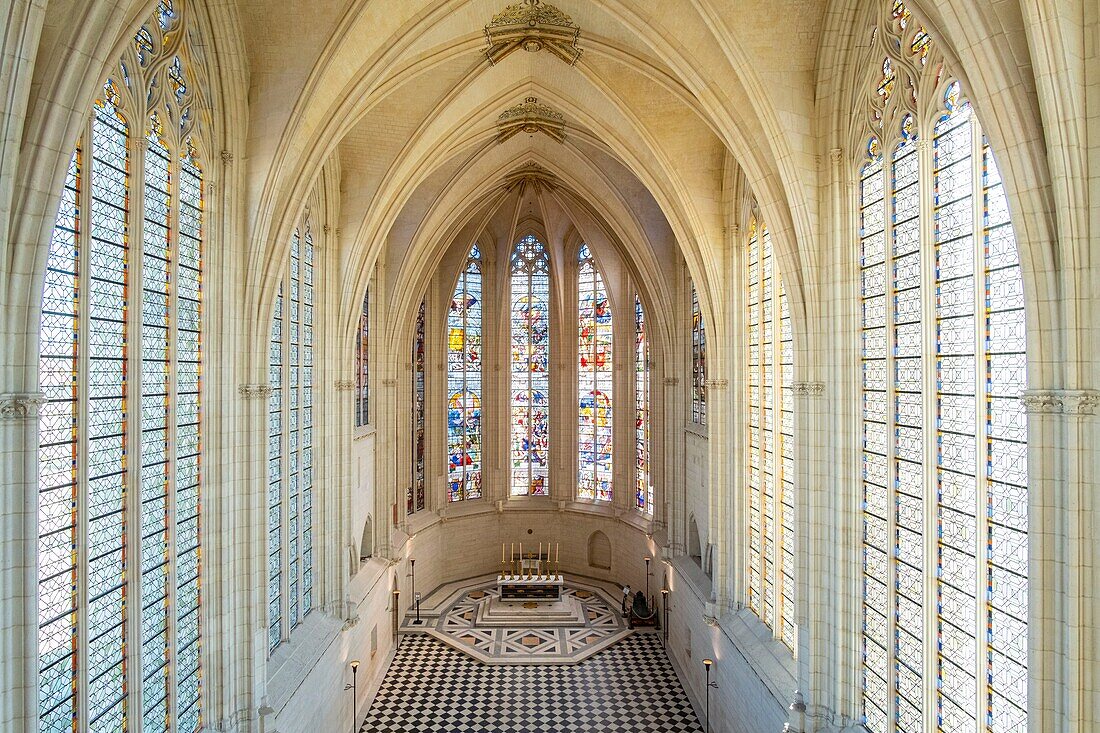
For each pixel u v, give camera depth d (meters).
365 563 27.55
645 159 23.44
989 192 10.34
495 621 31.83
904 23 12.48
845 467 14.84
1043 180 8.55
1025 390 8.77
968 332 10.91
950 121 11.30
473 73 20.83
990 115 8.97
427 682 26.59
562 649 29.23
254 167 15.11
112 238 10.52
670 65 16.53
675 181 22.27
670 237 29.88
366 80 16.27
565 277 39.06
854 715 14.65
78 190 9.64
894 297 13.17
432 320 37.31
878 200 13.81
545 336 39.78
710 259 22.81
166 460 12.34
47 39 8.45
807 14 14.50
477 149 27.72
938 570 11.85
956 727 11.30
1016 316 9.77
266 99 14.97
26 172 8.24
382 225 23.91
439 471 37.38
